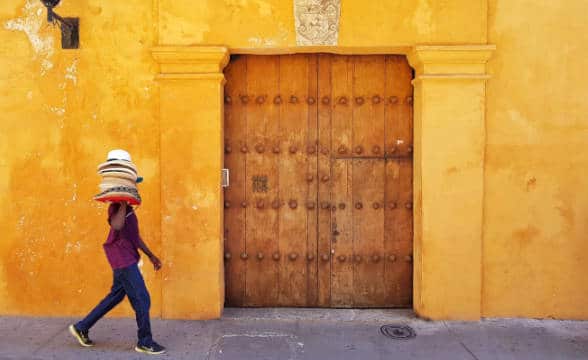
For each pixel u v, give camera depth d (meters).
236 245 5.77
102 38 5.38
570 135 5.38
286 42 5.32
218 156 5.36
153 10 5.34
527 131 5.38
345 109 5.70
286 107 5.71
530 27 5.34
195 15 5.30
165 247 5.39
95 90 5.40
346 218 5.76
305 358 4.60
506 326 5.29
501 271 5.45
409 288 5.76
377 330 5.20
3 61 5.42
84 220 5.45
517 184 5.40
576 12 5.33
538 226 5.42
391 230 5.74
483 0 5.27
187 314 5.42
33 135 5.43
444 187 5.34
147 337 4.62
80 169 5.44
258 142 5.73
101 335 5.05
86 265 5.48
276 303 5.81
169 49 5.23
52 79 5.41
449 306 5.40
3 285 5.49
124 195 4.34
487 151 5.38
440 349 4.79
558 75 5.36
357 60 5.69
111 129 5.41
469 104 5.31
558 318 5.46
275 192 5.76
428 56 5.24
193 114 5.34
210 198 5.38
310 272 5.79
